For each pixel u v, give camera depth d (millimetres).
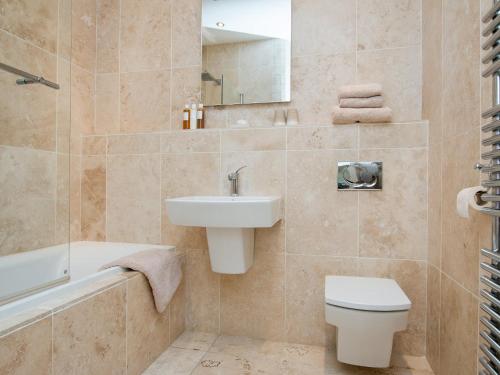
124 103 2250
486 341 892
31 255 1404
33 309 943
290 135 1770
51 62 1725
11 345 822
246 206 1408
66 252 1439
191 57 2145
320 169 1728
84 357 1079
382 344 1229
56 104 1567
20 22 1573
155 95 2201
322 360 1574
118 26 2252
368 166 1656
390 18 1852
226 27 2086
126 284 1327
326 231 1723
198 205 1454
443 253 1335
